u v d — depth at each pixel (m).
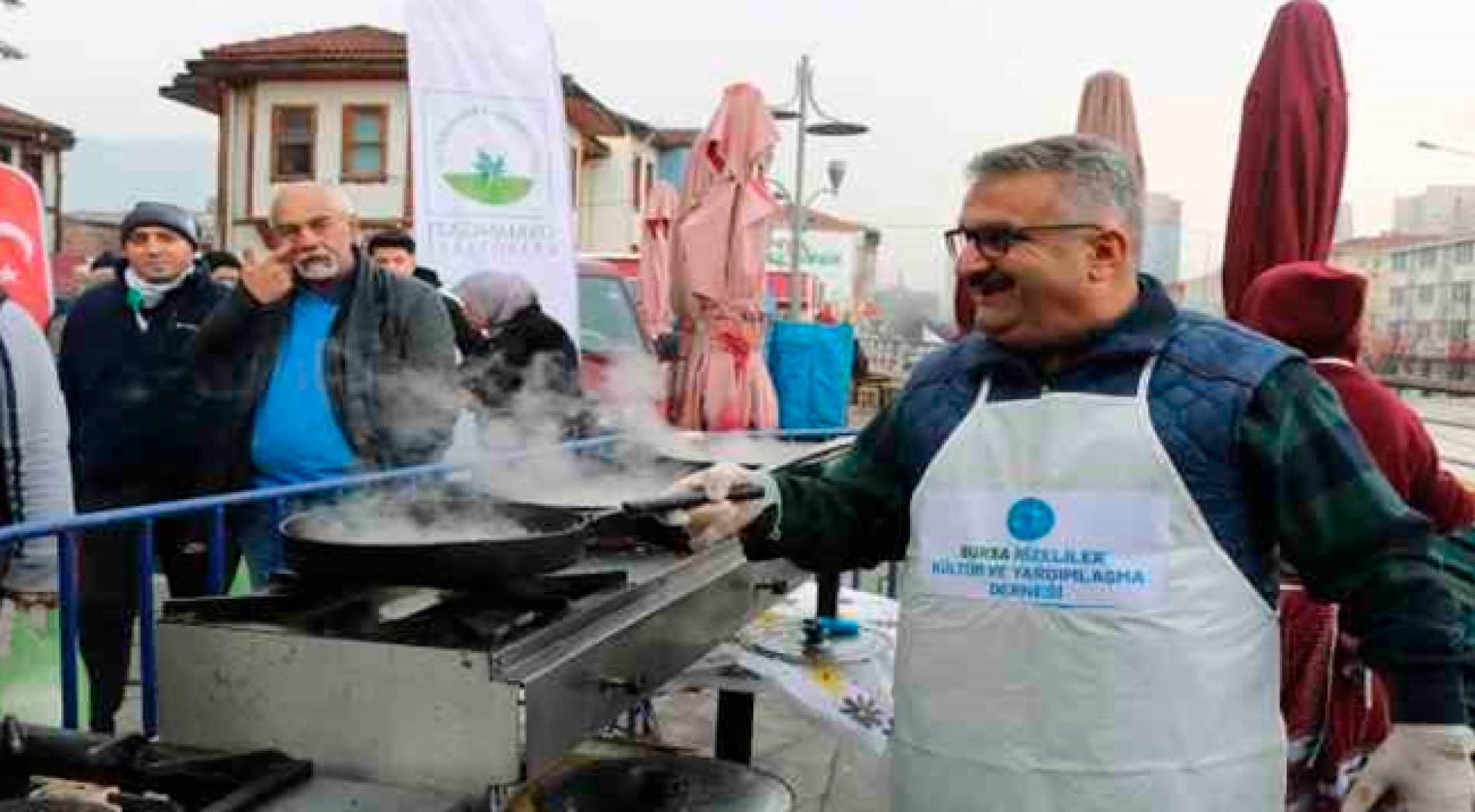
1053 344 1.43
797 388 5.98
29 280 3.89
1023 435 1.42
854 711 2.32
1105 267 1.39
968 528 1.44
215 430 2.85
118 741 1.42
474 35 4.48
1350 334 2.18
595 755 1.94
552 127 4.65
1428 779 1.27
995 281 1.41
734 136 5.06
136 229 3.15
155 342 3.15
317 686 1.46
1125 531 1.35
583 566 1.90
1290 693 2.09
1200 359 1.36
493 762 1.38
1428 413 22.00
